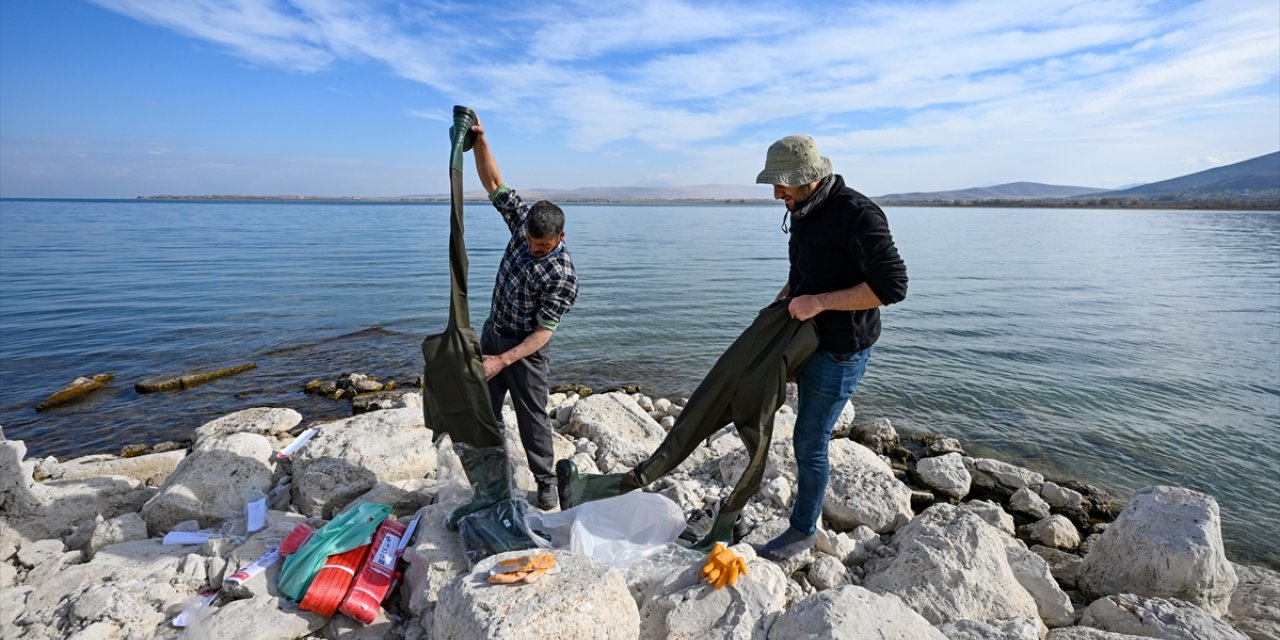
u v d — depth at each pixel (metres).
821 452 3.78
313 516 4.38
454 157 3.86
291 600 3.29
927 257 37.16
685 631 2.99
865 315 3.45
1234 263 35.06
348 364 11.51
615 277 25.58
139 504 4.66
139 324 14.94
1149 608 3.44
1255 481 7.18
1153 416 9.19
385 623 3.29
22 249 36.19
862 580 4.05
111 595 3.23
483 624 2.56
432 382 3.86
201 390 9.83
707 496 4.84
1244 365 12.03
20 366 11.21
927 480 6.60
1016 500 6.33
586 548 3.61
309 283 22.53
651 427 6.73
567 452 5.95
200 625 3.07
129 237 48.88
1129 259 37.25
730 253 38.53
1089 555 4.32
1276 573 4.27
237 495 4.40
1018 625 3.15
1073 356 12.63
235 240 46.94
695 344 13.61
